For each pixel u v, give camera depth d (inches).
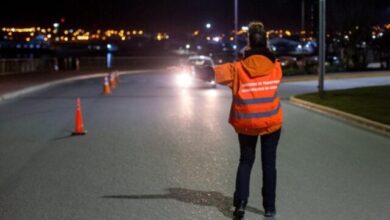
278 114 245.8
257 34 245.9
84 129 551.5
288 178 335.0
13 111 728.3
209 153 418.6
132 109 748.6
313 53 2628.0
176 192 303.6
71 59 2305.6
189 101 871.7
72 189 311.4
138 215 262.4
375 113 636.1
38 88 1189.1
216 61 2667.3
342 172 351.9
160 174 347.6
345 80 1498.5
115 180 331.9
